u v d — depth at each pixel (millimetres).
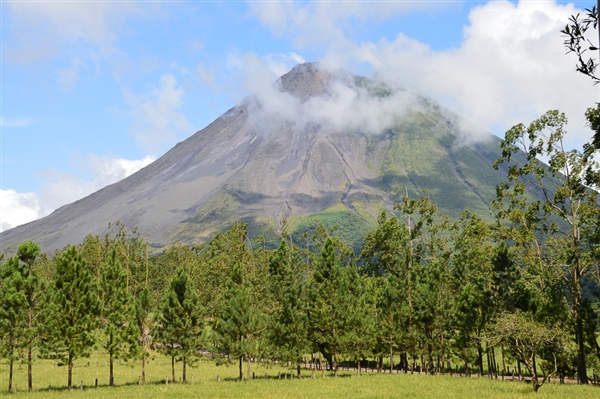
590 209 61781
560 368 61719
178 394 53812
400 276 94188
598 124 21297
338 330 71188
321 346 76438
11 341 57969
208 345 69000
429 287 77500
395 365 93062
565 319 61562
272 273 86812
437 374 74062
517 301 66875
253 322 68000
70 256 64250
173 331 67562
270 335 71000
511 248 69812
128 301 86625
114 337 63906
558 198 64000
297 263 88625
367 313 75938
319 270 72938
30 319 60062
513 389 53188
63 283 63125
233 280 82562
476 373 78750
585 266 62344
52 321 59562
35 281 61438
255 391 55000
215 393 53938
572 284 62906
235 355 67625
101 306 65250
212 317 109500
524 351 52156
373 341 73875
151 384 65062
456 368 83250
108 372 78375
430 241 108562
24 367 82500
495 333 54344
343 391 53688
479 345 69125
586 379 59812
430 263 90062
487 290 70875
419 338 74812
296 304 73438
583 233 63812
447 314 75062
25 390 59719
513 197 70625
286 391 54469
